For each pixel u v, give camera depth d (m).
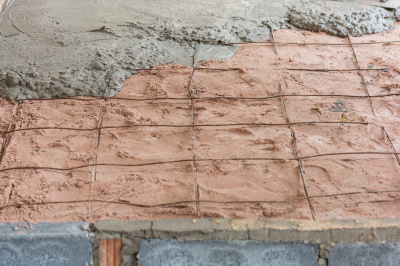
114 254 2.90
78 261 2.93
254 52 4.76
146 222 2.88
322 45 4.90
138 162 3.39
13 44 4.80
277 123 3.77
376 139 3.61
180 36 4.95
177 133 3.68
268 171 3.31
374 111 3.93
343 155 3.45
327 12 5.46
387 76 4.36
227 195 3.10
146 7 5.64
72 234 2.83
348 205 3.02
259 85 4.23
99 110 3.94
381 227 2.84
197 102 4.03
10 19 5.34
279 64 4.54
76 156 3.45
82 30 5.10
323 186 3.18
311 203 3.03
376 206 3.02
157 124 3.76
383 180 3.23
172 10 5.55
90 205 3.02
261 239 2.85
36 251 2.88
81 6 5.68
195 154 3.46
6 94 4.08
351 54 4.74
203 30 5.05
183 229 2.83
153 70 4.45
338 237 2.85
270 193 3.12
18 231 2.84
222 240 2.87
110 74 4.33
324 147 3.52
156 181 3.22
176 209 2.98
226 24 5.20
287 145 3.54
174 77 4.34
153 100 4.05
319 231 2.82
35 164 3.37
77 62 4.48
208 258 2.93
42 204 3.03
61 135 3.66
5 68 4.36
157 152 3.49
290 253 2.90
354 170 3.31
